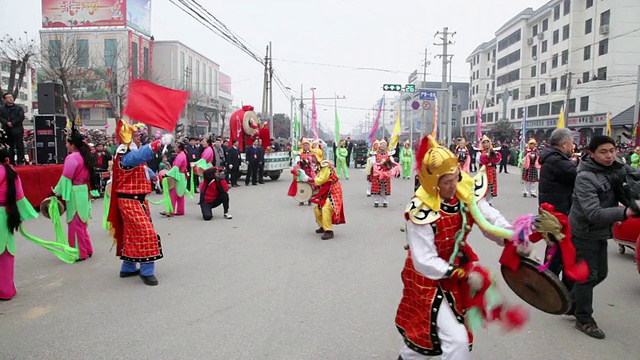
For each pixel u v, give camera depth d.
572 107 45.47
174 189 11.68
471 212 3.00
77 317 5.01
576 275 2.94
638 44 40.28
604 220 4.21
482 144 14.30
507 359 4.08
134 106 5.80
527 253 3.08
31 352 4.17
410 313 3.08
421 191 2.97
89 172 7.38
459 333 2.84
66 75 29.70
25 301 5.51
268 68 33.69
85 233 7.43
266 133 22.19
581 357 4.12
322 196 9.02
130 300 5.54
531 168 15.31
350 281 6.24
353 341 4.39
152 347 4.27
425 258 2.85
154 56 50.94
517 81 57.16
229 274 6.58
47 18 44.62
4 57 28.38
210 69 63.97
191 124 46.69
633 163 17.08
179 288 5.97
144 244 6.09
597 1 42.59
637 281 6.37
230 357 4.07
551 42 49.75
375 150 14.34
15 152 13.12
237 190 17.62
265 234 9.40
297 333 4.58
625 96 40.38
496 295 3.05
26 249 8.12
